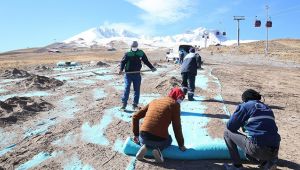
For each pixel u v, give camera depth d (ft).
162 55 237.25
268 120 21.54
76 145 27.35
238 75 78.48
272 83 66.59
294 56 199.00
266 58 189.26
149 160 24.30
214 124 32.32
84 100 43.27
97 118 34.47
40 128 31.45
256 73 87.81
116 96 45.83
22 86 52.70
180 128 23.94
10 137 29.17
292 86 63.41
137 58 36.68
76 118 34.53
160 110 23.54
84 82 59.77
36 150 26.35
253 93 22.84
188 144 26.63
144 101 42.65
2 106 35.50
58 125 32.32
